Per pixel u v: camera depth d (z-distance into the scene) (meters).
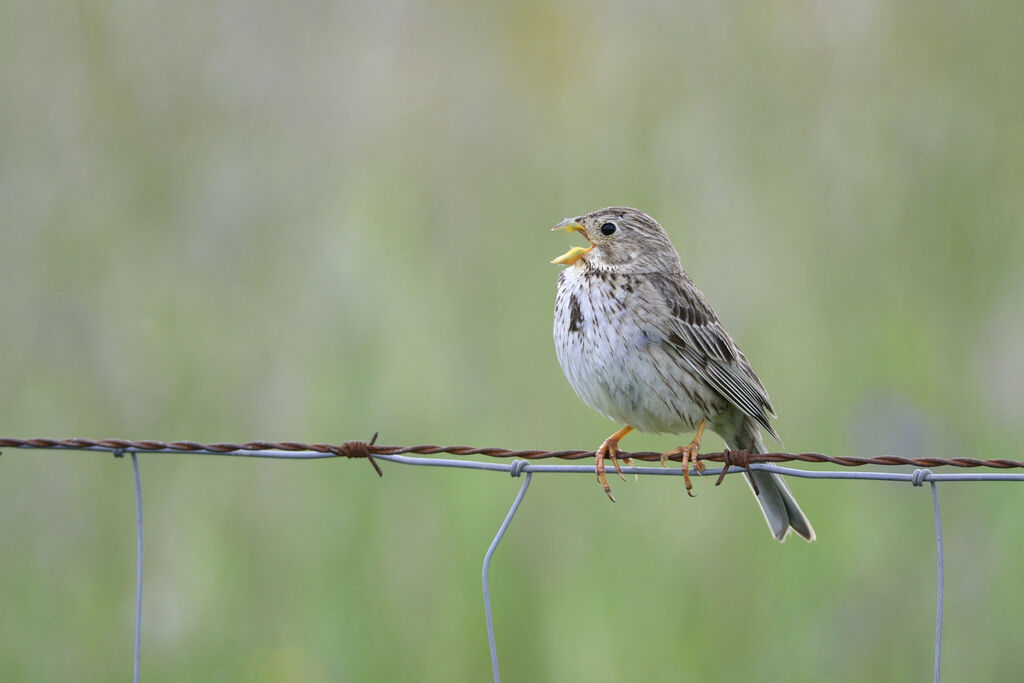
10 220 13.02
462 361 12.40
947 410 12.15
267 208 13.61
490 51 14.69
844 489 11.80
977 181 13.32
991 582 11.20
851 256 13.20
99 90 13.71
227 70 14.29
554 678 10.69
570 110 14.15
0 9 13.77
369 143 14.17
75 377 12.24
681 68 14.19
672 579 11.11
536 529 11.41
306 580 11.23
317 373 12.20
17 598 11.19
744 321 12.69
